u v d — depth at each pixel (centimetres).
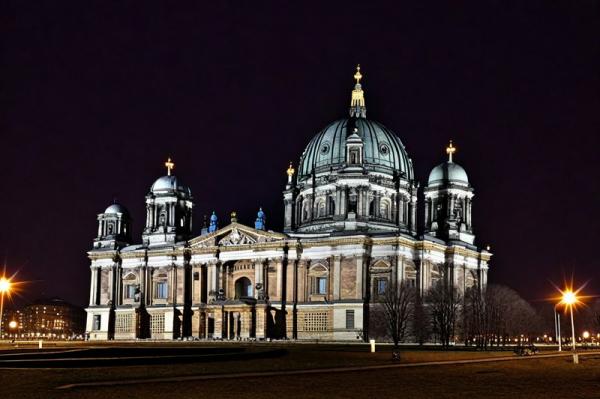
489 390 6125
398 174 19900
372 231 18350
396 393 5853
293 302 18188
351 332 17275
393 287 16412
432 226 19450
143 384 6178
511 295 18250
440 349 13650
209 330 19312
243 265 19300
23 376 6712
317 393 5772
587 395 5838
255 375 7050
